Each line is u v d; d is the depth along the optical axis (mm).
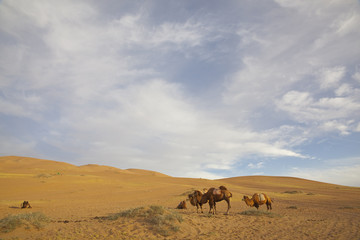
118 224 12344
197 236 11125
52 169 90625
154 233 11148
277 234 11648
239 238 10852
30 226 11867
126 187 50219
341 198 40000
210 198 17469
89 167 114812
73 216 17984
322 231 12281
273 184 85938
